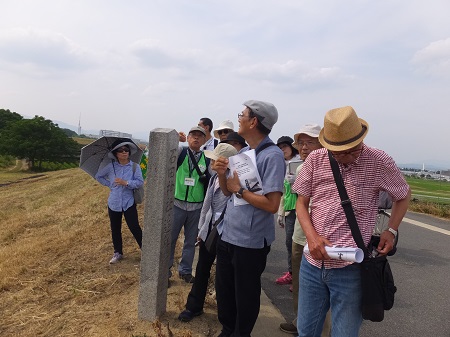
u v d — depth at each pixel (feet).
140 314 12.33
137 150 19.66
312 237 7.86
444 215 42.52
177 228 15.89
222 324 11.30
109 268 18.35
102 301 14.23
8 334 11.96
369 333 13.26
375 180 7.73
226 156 10.59
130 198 19.22
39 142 215.72
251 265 10.26
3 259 20.57
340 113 7.59
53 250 22.11
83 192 62.13
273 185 9.75
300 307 8.59
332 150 7.50
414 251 24.80
